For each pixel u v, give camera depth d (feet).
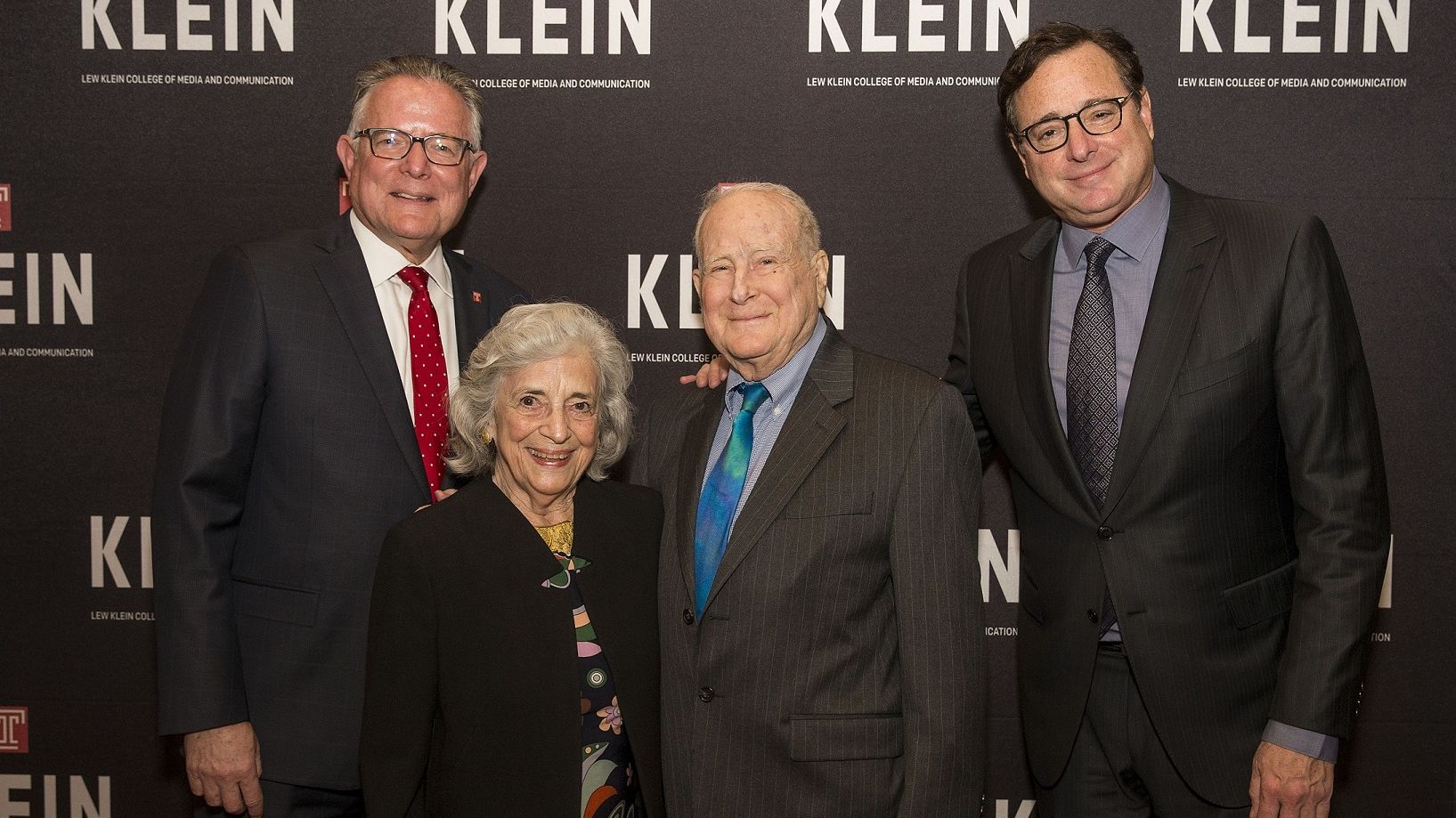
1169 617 5.77
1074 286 6.25
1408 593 8.42
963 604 5.16
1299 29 8.28
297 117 8.59
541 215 8.66
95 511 8.75
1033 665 6.37
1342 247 8.36
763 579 5.14
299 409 6.12
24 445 8.74
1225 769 5.82
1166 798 6.00
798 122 8.56
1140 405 5.72
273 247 6.42
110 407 8.72
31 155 8.62
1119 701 6.09
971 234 8.57
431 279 6.82
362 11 8.55
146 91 8.59
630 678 5.26
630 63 8.57
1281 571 5.96
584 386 5.32
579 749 5.04
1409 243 8.31
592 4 8.54
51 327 8.70
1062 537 6.15
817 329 5.77
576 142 8.62
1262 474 5.86
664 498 5.91
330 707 6.08
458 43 8.58
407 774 5.01
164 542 5.91
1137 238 5.99
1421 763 8.46
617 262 8.67
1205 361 5.66
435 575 5.12
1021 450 6.31
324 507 6.10
